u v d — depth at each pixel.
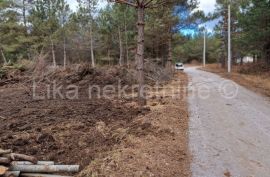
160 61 33.19
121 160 5.20
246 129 7.80
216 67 47.03
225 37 41.88
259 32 24.06
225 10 40.12
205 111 9.84
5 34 36.88
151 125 7.44
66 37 43.31
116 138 6.42
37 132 6.91
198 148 6.32
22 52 39.66
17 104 10.73
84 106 10.04
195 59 77.69
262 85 17.66
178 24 28.11
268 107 10.72
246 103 11.47
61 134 6.74
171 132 7.11
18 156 4.95
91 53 42.78
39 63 18.86
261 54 29.44
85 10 42.00
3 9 36.00
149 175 4.88
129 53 40.47
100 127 7.28
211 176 5.08
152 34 27.81
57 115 8.72
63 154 5.61
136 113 8.79
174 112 9.14
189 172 5.20
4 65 19.67
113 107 9.76
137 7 9.31
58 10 40.66
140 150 5.74
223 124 8.25
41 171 4.81
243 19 25.95
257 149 6.36
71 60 44.75
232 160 5.76
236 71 31.95
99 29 43.50
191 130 7.58
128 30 39.44
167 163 5.41
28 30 40.09
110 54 45.41
